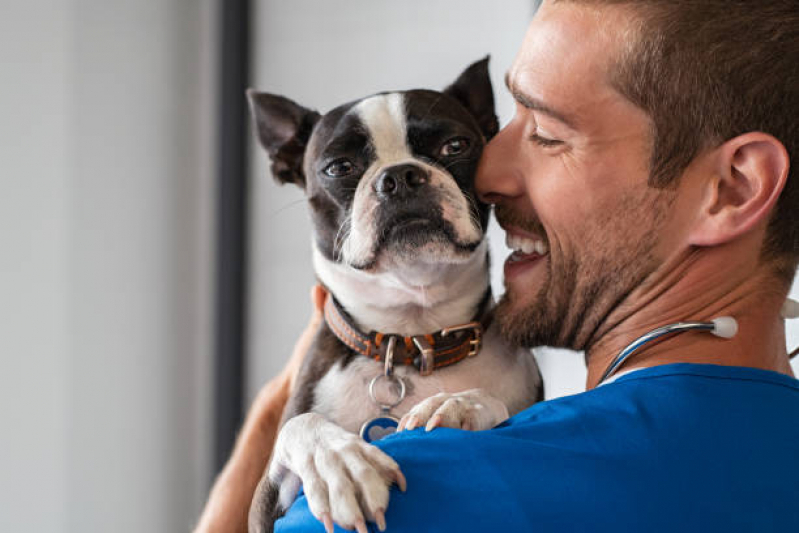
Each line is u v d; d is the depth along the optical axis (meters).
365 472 1.13
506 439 1.10
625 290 1.31
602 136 1.28
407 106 2.03
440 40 3.94
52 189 3.97
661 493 1.03
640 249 1.28
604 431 1.10
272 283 4.43
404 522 1.07
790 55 1.17
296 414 1.87
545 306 1.43
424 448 1.13
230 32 4.56
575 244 1.34
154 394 4.38
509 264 1.55
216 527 2.11
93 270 4.14
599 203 1.30
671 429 1.09
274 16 4.51
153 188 4.45
